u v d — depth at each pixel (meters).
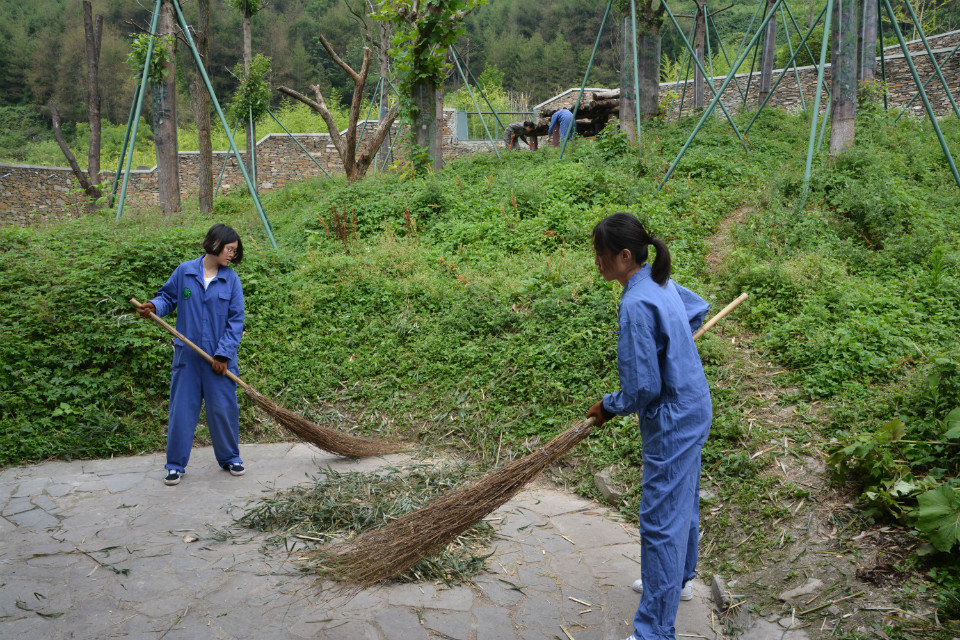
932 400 4.05
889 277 6.55
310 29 58.16
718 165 9.95
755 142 11.59
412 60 12.20
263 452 5.34
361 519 3.96
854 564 3.23
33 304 6.10
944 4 32.56
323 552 3.59
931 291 5.98
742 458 4.13
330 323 7.01
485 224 8.62
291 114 35.97
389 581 3.35
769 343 5.40
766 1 16.84
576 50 60.97
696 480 2.87
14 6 60.47
